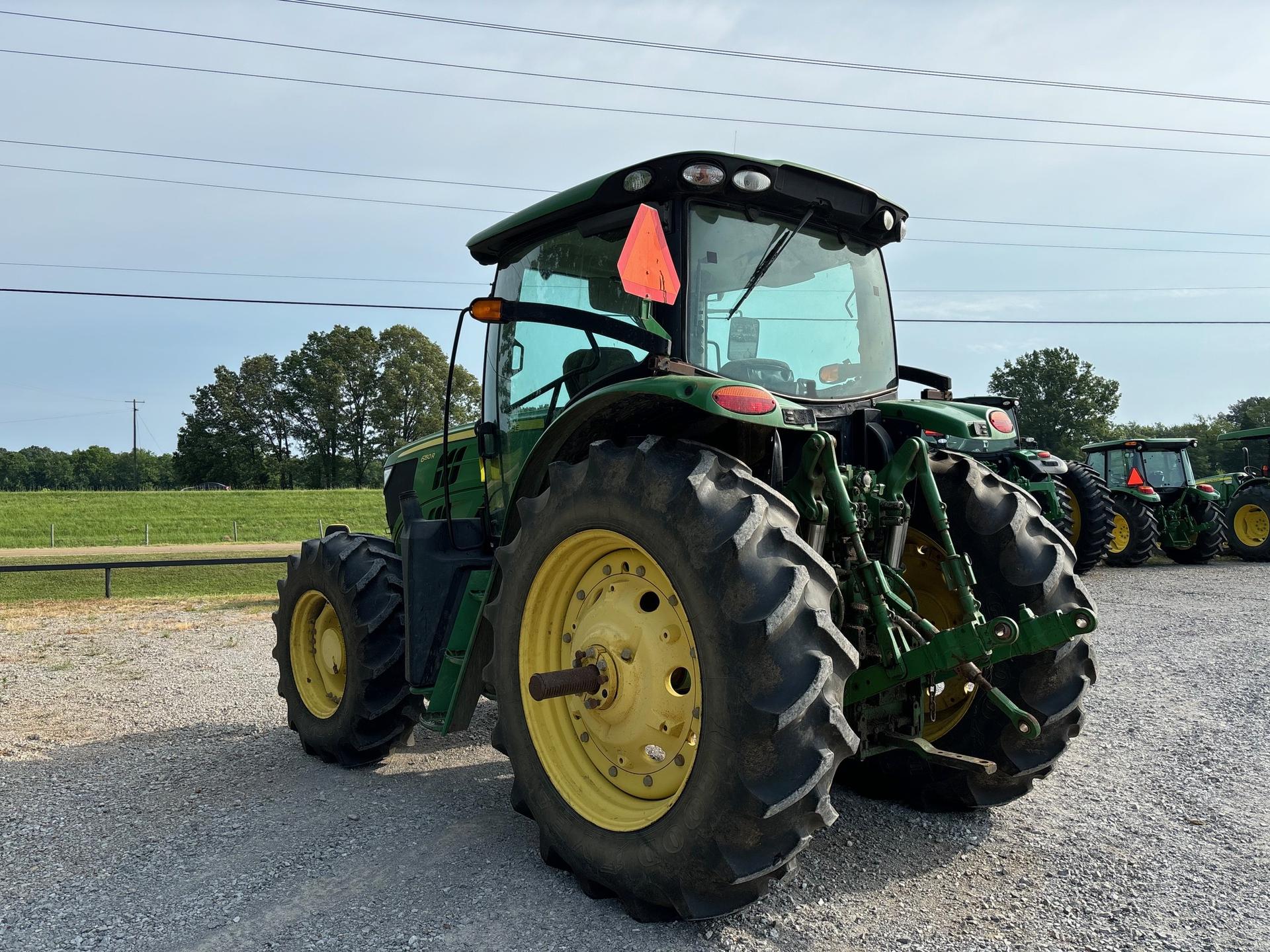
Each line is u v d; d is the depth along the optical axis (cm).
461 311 345
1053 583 308
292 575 452
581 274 343
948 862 292
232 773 410
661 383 261
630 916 258
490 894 274
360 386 9031
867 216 335
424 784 388
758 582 234
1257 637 679
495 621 304
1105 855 296
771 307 317
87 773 412
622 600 279
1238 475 1596
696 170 288
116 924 259
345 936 248
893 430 328
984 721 316
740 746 228
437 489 457
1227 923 249
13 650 780
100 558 2438
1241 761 392
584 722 288
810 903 264
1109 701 499
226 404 9069
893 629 275
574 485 281
